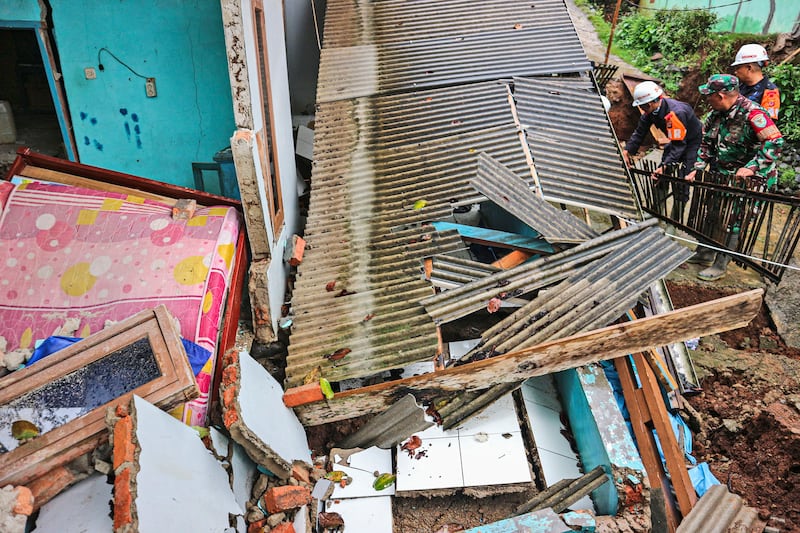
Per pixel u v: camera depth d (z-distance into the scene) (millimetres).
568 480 4656
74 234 5113
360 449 5133
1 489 3438
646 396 4699
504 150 6113
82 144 6824
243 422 4137
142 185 5523
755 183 6137
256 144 5043
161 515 3283
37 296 4852
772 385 5504
